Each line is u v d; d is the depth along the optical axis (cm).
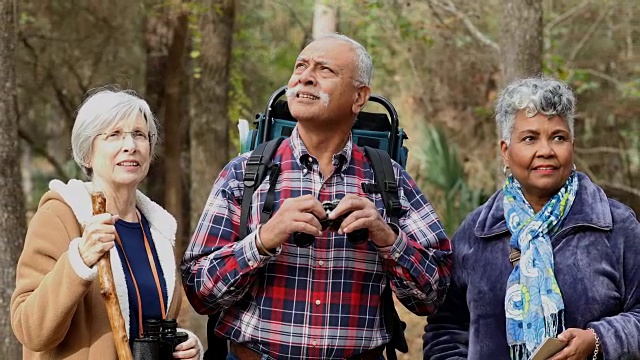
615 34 1498
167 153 1448
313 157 369
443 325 391
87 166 354
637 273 356
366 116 406
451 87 1433
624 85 1427
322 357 357
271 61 1496
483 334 368
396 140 403
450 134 1433
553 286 351
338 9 1180
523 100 354
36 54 1376
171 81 1395
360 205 339
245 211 361
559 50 1512
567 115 357
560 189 364
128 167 348
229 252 350
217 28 1174
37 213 341
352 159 377
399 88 1452
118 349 319
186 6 1147
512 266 366
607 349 340
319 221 337
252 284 360
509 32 811
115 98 349
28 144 1570
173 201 1459
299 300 357
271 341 356
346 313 360
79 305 332
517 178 364
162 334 330
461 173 1226
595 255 355
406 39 1395
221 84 1183
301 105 360
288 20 1491
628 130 1550
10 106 725
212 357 378
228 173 375
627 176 1590
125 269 343
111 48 1409
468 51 1415
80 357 330
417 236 373
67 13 1346
